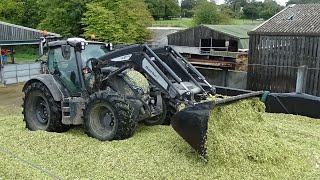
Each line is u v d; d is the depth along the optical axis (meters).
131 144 5.18
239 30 19.27
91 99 5.53
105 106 5.42
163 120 6.17
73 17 27.16
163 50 5.95
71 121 5.83
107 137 5.40
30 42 16.17
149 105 5.77
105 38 23.03
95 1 24.64
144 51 5.57
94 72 5.91
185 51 17.58
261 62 13.54
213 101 4.62
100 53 6.42
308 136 5.98
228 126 4.88
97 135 5.52
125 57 5.68
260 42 13.42
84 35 24.03
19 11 33.84
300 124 6.92
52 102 5.99
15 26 17.20
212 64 15.59
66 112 5.86
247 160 4.47
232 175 4.21
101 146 5.15
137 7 24.28
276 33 12.86
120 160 4.67
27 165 4.59
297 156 4.85
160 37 24.94
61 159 4.78
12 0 33.88
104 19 22.89
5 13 33.72
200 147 4.48
